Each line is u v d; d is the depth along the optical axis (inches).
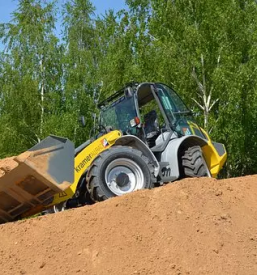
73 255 268.5
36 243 278.4
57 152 307.9
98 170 341.7
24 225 290.0
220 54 690.2
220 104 707.4
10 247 278.5
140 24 780.6
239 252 263.0
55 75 927.0
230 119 690.2
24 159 296.2
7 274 263.4
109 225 280.2
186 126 402.6
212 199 294.2
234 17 686.5
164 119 393.7
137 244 267.3
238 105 676.7
